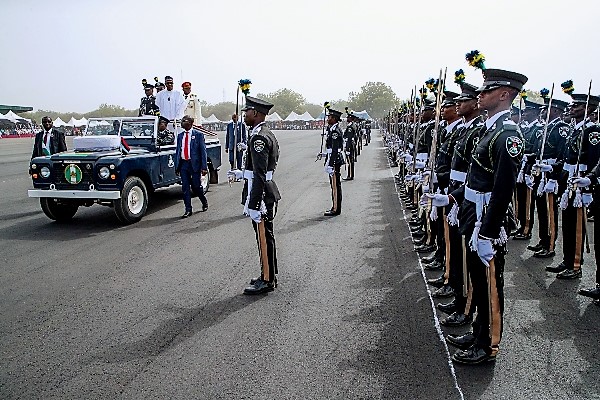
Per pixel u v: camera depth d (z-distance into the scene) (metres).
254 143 4.86
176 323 4.31
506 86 3.53
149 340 4.00
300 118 69.12
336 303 4.72
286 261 6.04
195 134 8.66
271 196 5.02
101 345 3.93
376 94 70.62
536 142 6.77
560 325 4.20
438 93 4.55
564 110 6.51
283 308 4.61
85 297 4.93
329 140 8.65
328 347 3.86
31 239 7.21
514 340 3.95
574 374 3.44
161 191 11.46
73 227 7.98
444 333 4.08
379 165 17.88
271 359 3.68
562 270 5.49
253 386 3.33
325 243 6.86
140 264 5.97
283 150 25.47
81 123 59.44
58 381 3.42
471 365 3.57
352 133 13.68
